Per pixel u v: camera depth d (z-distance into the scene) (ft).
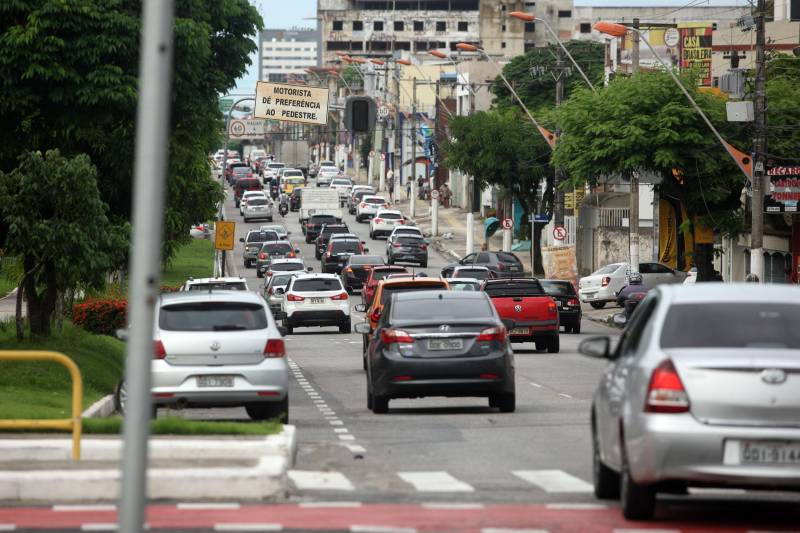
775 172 325.21
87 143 222.07
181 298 145.38
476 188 644.69
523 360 262.26
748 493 95.25
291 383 220.02
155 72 50.98
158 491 90.84
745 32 561.43
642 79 369.91
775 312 82.28
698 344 80.64
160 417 139.74
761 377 77.20
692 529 79.71
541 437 134.51
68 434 111.96
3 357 99.40
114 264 208.44
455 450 123.65
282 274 435.12
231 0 240.32
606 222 556.10
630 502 81.71
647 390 78.59
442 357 157.38
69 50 206.39
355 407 175.94
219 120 255.09
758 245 314.35
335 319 368.89
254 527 79.51
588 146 371.97
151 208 50.96
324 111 311.47
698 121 360.07
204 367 141.18
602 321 416.67
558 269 487.61
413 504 89.76
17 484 89.81
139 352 51.13
